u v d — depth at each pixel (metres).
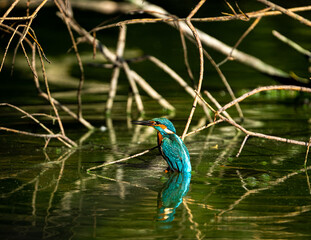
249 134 9.65
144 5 17.09
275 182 9.42
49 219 7.53
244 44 27.38
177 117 15.88
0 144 12.31
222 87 20.12
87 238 6.88
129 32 32.00
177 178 9.67
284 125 14.48
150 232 7.10
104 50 16.67
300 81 17.08
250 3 35.97
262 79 21.58
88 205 8.13
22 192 8.74
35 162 10.73
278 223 7.44
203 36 16.62
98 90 19.72
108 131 14.00
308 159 10.99
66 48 27.11
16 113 15.99
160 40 29.53
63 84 20.53
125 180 9.55
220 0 36.91
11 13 27.67
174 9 34.69
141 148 12.12
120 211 7.89
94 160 10.95
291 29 31.23
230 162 10.80
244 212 7.89
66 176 9.75
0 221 7.44
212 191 8.93
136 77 16.81
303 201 8.38
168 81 21.22
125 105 17.69
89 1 33.69
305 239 6.88
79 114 14.04
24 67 23.11
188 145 12.34
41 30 31.95
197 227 7.28
